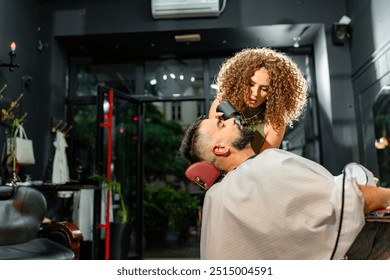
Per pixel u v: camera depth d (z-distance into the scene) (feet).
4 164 11.33
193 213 19.34
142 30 14.56
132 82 16.69
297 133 15.90
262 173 1.93
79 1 15.08
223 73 3.30
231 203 1.95
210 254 1.97
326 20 14.30
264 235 1.84
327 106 14.30
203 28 14.38
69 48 16.11
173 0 13.99
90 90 16.69
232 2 14.51
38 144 14.35
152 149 26.68
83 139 16.05
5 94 11.96
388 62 10.76
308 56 16.16
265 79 3.02
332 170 13.80
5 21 12.21
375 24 11.59
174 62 16.72
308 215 1.79
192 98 16.10
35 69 14.40
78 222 12.74
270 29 14.52
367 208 1.86
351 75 13.97
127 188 15.75
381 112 11.47
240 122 2.33
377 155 11.84
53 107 14.90
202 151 2.33
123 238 13.16
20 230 6.95
